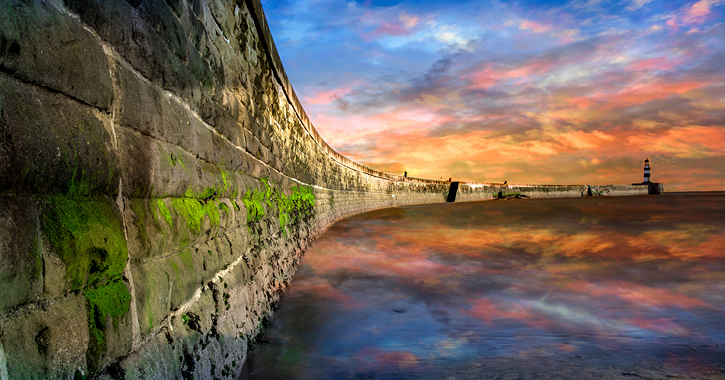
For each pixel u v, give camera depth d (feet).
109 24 6.34
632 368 12.38
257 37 19.24
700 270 26.94
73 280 4.86
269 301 16.26
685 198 203.82
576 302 19.65
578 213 86.53
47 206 4.67
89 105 5.68
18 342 3.99
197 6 10.91
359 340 14.67
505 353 13.66
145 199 7.25
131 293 6.11
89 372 4.94
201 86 11.04
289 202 27.20
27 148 4.29
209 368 8.68
